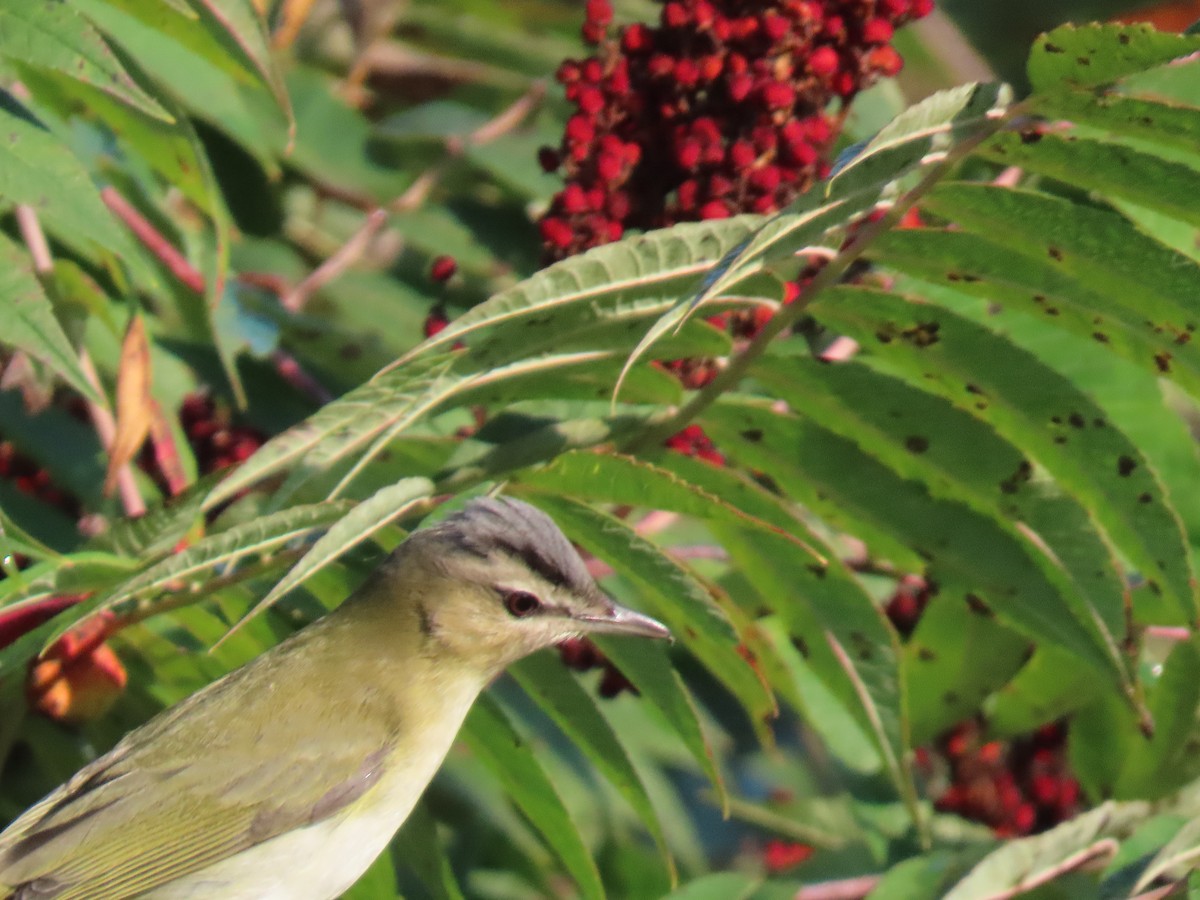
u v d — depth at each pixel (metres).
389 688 9.53
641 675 9.05
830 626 8.93
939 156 7.72
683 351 8.55
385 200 12.09
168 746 9.28
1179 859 8.36
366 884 9.76
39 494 11.13
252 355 11.32
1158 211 7.89
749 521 8.13
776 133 9.65
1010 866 8.85
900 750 8.99
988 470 8.80
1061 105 7.69
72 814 9.09
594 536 8.52
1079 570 8.89
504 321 7.95
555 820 9.00
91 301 10.25
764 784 13.08
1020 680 10.60
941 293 10.38
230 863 9.17
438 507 8.73
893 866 9.45
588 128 9.88
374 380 8.00
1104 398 10.46
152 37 10.66
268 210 11.91
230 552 7.49
